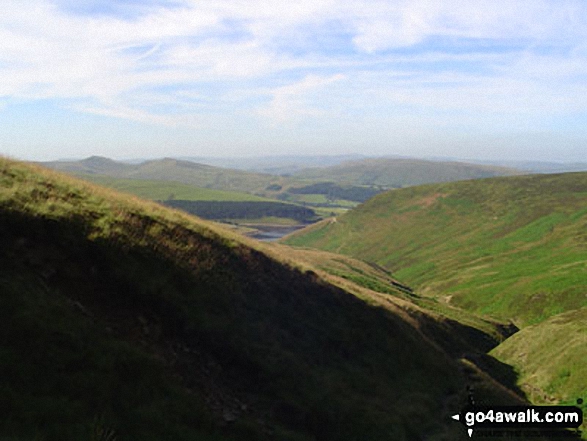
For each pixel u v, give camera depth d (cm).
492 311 8688
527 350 4541
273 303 2512
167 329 1759
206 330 1888
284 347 2203
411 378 2742
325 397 2008
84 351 1310
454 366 3347
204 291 2075
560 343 4100
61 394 1132
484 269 12375
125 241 1927
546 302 7919
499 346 5181
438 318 5128
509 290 9138
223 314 2055
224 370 1806
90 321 1476
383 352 2836
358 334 2836
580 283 7962
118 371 1342
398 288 8819
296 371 2056
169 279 1958
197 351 1783
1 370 1075
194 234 2536
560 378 3556
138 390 1330
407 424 2125
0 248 1488
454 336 4588
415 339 3250
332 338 2620
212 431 1400
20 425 959
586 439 2645
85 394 1183
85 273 1678
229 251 2652
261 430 1572
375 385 2388
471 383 3123
